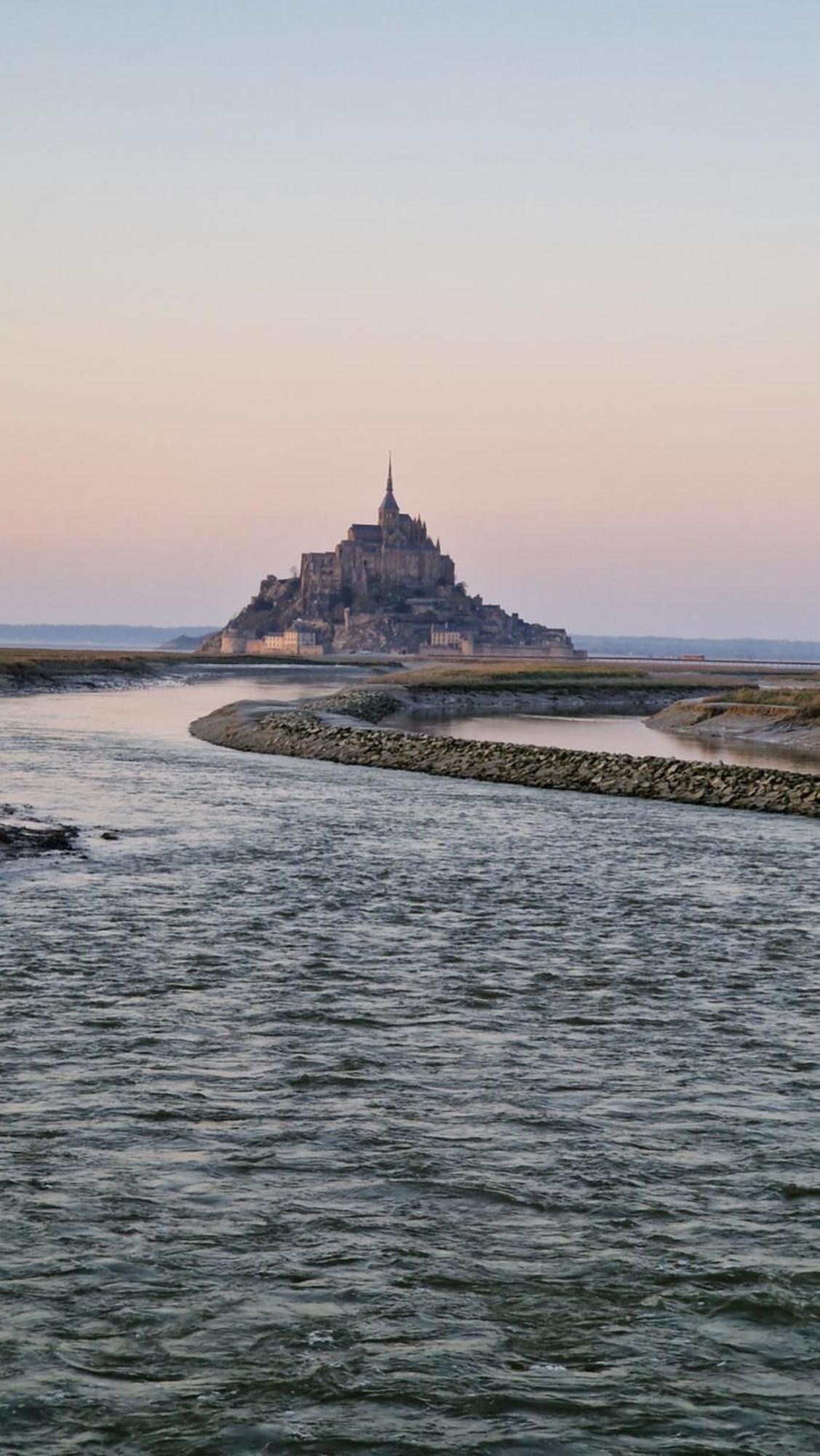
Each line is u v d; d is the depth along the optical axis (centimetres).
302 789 6725
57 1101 1928
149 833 4884
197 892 3659
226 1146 1769
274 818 5459
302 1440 1123
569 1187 1652
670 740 11044
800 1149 1786
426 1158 1738
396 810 5894
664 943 3111
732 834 5278
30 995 2502
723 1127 1867
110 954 2862
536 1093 2002
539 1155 1753
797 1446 1125
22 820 5031
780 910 3559
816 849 4841
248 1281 1399
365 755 8594
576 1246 1490
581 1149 1778
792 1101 1981
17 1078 2023
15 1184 1628
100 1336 1284
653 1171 1703
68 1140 1777
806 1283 1407
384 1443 1121
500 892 3784
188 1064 2117
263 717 11288
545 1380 1222
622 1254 1470
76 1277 1398
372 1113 1906
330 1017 2408
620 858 4528
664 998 2586
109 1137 1792
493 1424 1151
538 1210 1584
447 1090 2014
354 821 5438
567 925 3306
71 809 5584
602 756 7738
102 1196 1599
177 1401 1177
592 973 2792
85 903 3434
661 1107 1950
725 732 12075
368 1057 2169
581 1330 1310
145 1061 2122
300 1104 1938
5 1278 1391
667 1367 1245
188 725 11712
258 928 3183
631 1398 1191
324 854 4459
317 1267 1430
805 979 2761
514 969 2814
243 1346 1271
